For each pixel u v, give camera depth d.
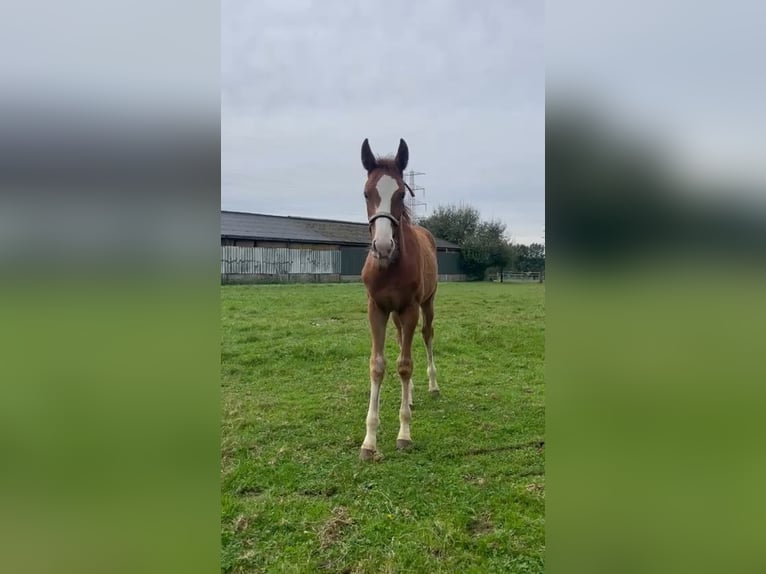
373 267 3.58
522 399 4.67
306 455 3.42
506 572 2.18
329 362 5.92
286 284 18.05
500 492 2.86
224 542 2.40
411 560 2.27
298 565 2.24
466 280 25.61
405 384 3.71
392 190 3.49
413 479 3.05
